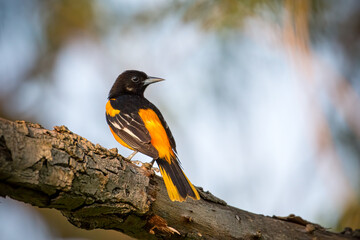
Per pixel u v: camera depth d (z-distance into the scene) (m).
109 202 7.13
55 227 15.38
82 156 6.64
